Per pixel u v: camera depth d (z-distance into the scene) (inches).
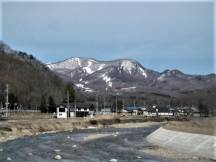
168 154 2536.9
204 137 2743.6
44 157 2332.7
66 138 3774.6
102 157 2365.9
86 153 2564.0
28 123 4618.6
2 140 3373.5
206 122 3821.4
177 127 3508.9
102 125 6161.4
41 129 4613.7
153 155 2481.5
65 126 5310.0
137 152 2637.8
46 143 3230.8
